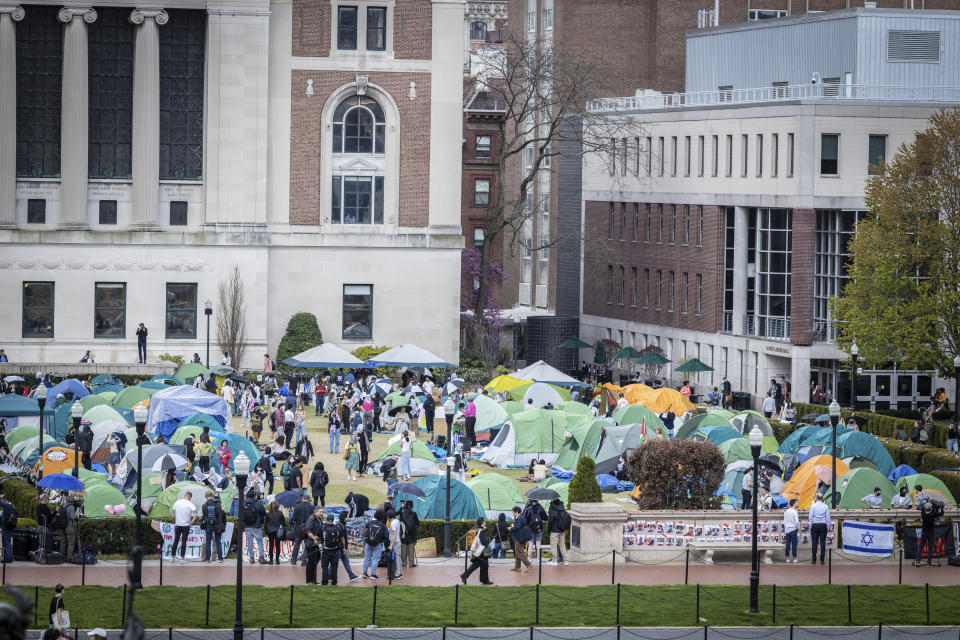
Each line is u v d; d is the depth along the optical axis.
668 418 128.25
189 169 166.88
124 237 163.88
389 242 170.25
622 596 74.00
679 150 182.00
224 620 67.62
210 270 165.50
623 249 199.75
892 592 76.38
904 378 155.38
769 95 175.75
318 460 119.12
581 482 86.62
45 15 162.62
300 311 169.12
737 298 169.25
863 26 170.12
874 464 104.38
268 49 166.12
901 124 154.88
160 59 165.62
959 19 171.25
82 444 102.00
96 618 66.88
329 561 75.44
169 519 84.50
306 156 168.50
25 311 163.38
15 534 80.56
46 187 164.25
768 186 161.00
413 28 169.25
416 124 170.25
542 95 196.88
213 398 115.81
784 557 85.38
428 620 68.56
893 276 135.88
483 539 76.06
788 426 132.38
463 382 145.88
